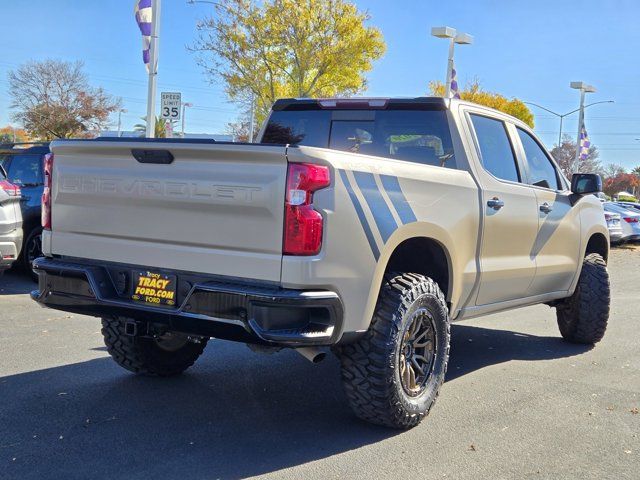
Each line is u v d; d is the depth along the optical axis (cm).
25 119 4172
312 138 592
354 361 411
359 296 391
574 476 383
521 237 561
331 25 2116
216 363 593
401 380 425
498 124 578
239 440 418
